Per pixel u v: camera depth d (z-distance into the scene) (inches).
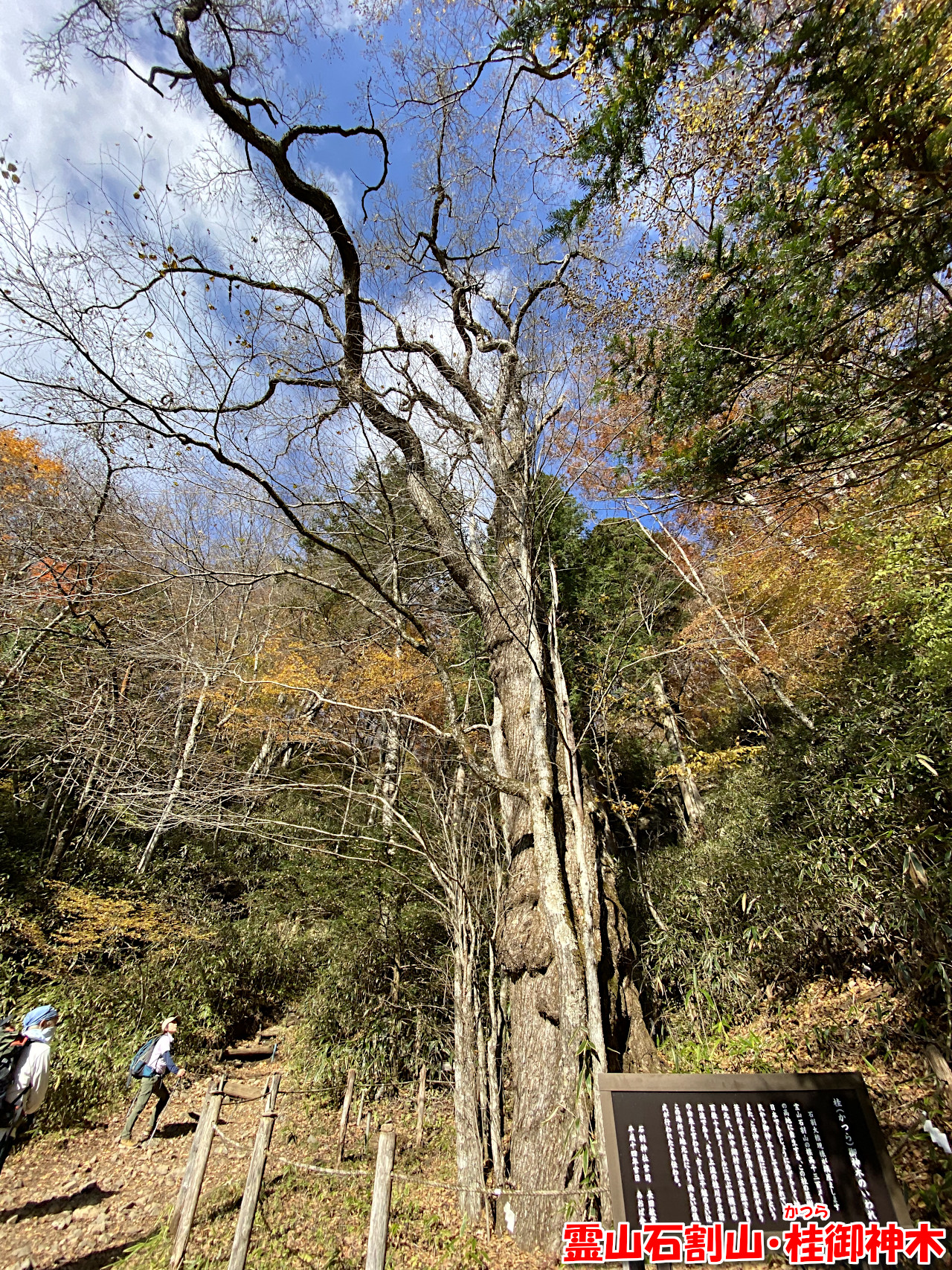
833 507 244.5
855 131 108.2
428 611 392.8
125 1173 230.4
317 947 374.9
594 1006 186.2
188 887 441.7
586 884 210.5
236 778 349.1
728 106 154.3
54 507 344.2
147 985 337.1
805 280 115.5
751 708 434.0
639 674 402.0
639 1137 131.6
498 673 272.7
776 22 126.6
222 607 445.1
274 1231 184.7
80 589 328.8
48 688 377.4
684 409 138.9
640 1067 215.6
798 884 227.8
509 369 301.6
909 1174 146.6
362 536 350.0
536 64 175.2
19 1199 207.3
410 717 263.4
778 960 243.6
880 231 110.7
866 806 208.2
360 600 266.8
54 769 417.1
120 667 377.4
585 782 277.6
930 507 230.2
